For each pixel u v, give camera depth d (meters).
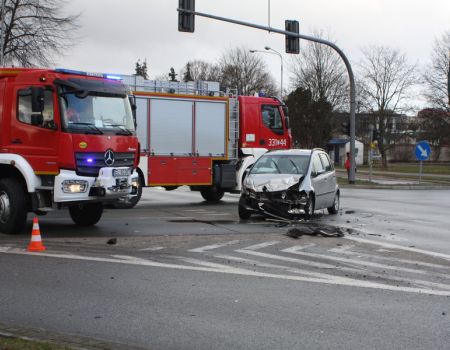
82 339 4.84
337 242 10.34
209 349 4.75
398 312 5.88
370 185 29.45
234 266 8.05
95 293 6.50
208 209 15.90
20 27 32.66
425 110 51.53
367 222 13.55
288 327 5.36
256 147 18.66
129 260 8.34
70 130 9.93
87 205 11.79
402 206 18.14
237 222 12.78
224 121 17.86
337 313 5.83
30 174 10.05
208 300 6.27
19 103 10.29
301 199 12.73
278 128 19.14
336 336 5.10
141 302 6.16
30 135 10.13
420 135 56.06
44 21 32.91
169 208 16.19
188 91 17.17
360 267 8.15
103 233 10.94
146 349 4.67
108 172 10.21
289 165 13.62
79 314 5.70
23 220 10.49
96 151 10.16
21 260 8.23
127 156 10.77
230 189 18.31
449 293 6.69
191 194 22.03
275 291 6.69
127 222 12.70
